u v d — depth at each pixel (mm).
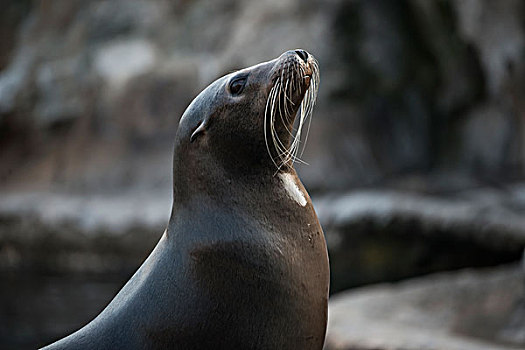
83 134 71125
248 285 12539
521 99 69812
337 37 74312
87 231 55906
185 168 13422
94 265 55469
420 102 74688
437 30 73938
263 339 12508
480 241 49812
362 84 73250
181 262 12883
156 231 55344
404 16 75750
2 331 38250
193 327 12523
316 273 13031
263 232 12812
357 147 69938
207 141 13266
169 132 71688
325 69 72875
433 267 50562
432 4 72750
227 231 12812
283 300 12578
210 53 76625
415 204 52625
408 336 27078
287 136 13289
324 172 67125
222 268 12641
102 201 61938
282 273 12641
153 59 75250
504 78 70000
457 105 74438
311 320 12891
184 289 12688
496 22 69188
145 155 70312
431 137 74188
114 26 78812
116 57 75625
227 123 13125
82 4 80000
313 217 13367
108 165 69562
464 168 72125
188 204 13297
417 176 70375
